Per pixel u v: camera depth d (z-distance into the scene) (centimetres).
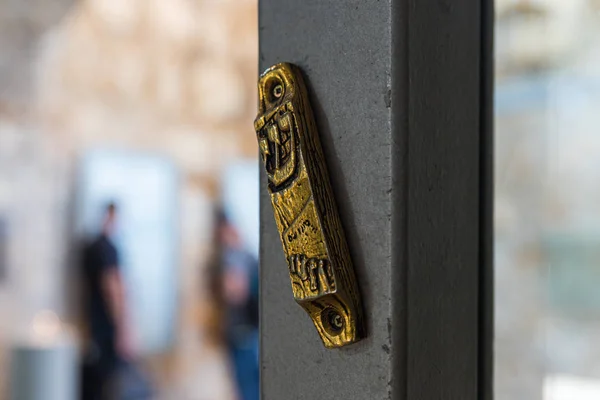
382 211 43
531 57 106
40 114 231
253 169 290
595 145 104
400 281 43
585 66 104
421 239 44
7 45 221
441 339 45
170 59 266
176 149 268
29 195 228
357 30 43
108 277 243
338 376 44
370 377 43
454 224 45
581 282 105
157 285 261
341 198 44
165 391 261
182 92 270
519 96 106
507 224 107
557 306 106
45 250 232
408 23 43
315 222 43
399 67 43
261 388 47
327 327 44
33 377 171
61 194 236
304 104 44
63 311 235
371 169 43
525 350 106
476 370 47
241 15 287
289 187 44
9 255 223
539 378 105
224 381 276
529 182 107
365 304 43
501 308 107
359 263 43
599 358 103
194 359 270
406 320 43
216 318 276
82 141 242
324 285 43
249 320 280
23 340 210
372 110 43
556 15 106
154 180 261
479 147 47
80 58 241
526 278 107
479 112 47
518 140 107
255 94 291
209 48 277
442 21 45
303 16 45
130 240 253
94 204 244
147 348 257
